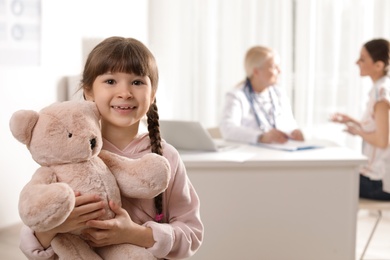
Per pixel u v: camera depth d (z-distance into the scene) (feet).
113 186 3.74
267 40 13.87
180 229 4.18
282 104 10.80
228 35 13.97
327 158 7.80
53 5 8.80
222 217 7.77
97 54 4.05
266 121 10.46
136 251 3.81
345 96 13.69
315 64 13.70
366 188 9.50
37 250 3.76
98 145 3.67
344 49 13.61
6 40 7.57
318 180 7.83
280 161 7.67
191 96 14.17
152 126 4.39
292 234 7.86
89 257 3.70
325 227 7.88
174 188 4.35
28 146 3.64
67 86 9.30
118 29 11.81
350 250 7.93
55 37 8.91
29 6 8.07
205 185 7.71
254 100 10.57
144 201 4.13
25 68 8.05
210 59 14.03
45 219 3.32
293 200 7.82
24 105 8.06
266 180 7.77
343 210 7.88
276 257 7.88
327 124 13.76
